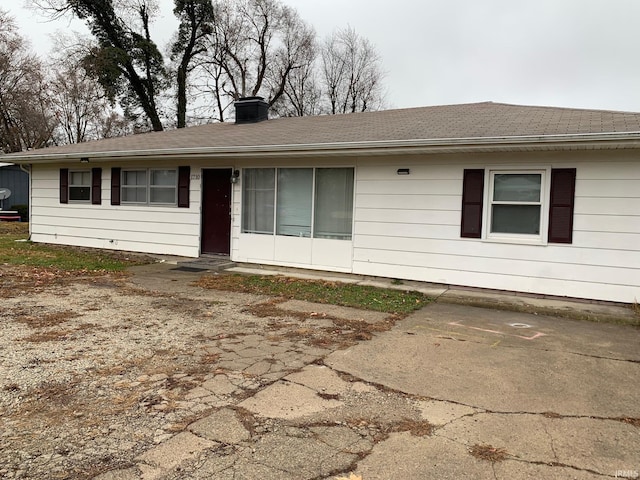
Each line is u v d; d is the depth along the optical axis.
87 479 2.21
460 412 3.08
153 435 2.67
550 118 7.94
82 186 12.38
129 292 6.95
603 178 6.73
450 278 7.91
